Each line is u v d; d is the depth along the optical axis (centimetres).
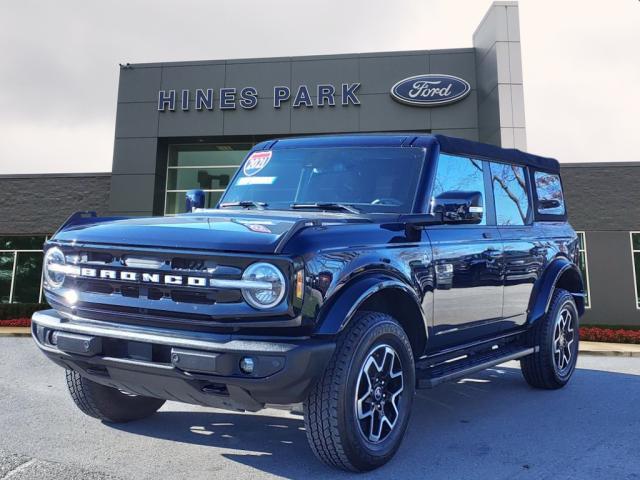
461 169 439
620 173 1811
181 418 439
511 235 475
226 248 282
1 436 390
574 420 447
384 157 418
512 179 512
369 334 311
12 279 2170
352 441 301
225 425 421
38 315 339
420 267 357
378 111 2073
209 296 282
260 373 273
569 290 597
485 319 434
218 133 2125
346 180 416
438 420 445
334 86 2092
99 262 311
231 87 2139
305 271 279
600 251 1805
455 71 2062
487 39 1945
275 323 276
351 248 310
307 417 302
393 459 348
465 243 408
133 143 2155
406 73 2073
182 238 295
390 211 384
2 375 661
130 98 2173
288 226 302
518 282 478
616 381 625
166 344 284
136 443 375
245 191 452
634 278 1786
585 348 1046
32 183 2195
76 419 436
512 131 1825
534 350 532
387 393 333
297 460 344
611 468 336
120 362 298
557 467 337
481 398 526
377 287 311
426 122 2056
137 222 338
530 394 546
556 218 578
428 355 384
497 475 322
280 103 2111
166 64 2173
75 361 321
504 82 1848
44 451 356
